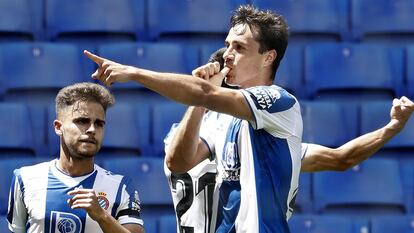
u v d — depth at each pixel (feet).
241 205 42.14
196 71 41.34
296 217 83.20
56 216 47.06
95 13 101.14
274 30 43.68
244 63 43.57
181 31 102.22
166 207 85.51
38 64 95.55
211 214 43.24
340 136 93.71
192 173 43.73
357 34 104.99
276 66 44.37
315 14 104.32
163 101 96.17
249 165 42.39
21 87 94.94
